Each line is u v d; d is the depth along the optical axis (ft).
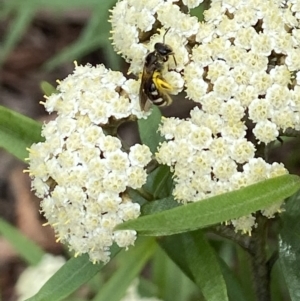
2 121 0.58
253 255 0.58
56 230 0.57
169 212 0.50
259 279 0.58
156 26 0.58
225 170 0.54
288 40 0.55
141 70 0.58
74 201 0.55
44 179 0.56
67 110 0.56
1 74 1.11
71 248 0.56
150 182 0.58
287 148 0.84
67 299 0.74
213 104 0.55
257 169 0.54
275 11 0.56
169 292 0.70
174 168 0.55
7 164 1.03
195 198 0.55
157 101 0.56
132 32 0.58
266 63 0.55
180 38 0.56
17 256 0.96
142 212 0.56
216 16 0.56
